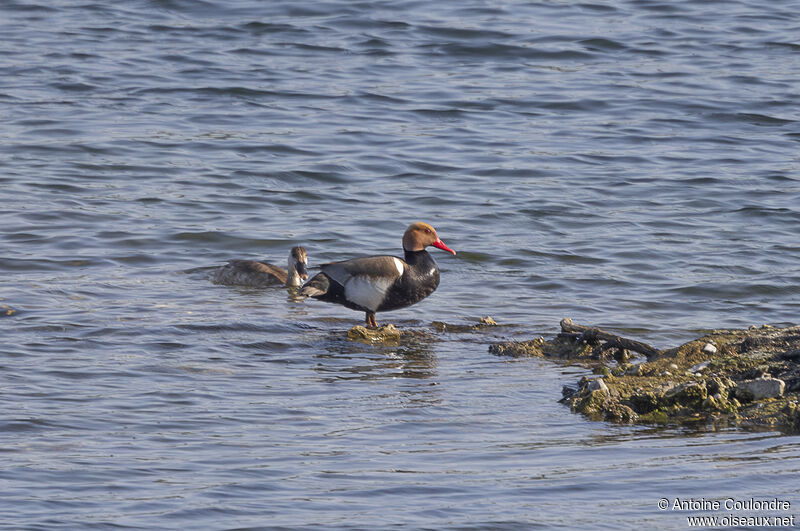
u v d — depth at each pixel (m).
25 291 16.89
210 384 13.16
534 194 23.33
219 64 32.59
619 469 10.45
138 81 30.69
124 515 9.21
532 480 10.13
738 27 37.56
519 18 38.25
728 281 18.33
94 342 14.63
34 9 38.03
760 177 24.53
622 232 21.06
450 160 25.53
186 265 19.12
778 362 13.32
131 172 24.00
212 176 23.98
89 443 10.98
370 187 23.75
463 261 19.47
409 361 14.56
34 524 8.98
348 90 30.64
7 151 24.83
